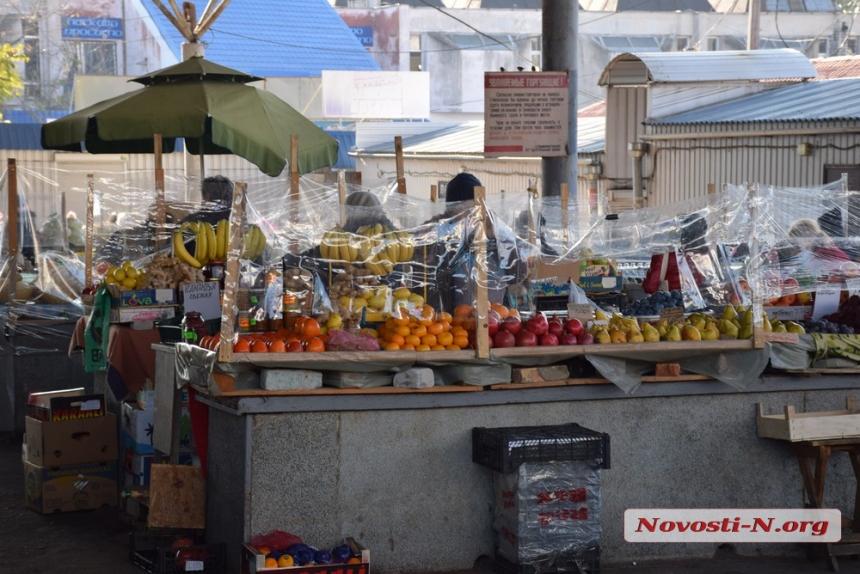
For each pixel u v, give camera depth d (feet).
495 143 33.40
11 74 119.14
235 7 116.78
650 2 167.32
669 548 22.07
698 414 22.21
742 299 24.67
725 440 22.39
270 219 28.43
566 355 21.21
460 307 21.27
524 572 19.88
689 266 25.16
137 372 25.44
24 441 27.17
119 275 26.32
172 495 21.45
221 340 19.03
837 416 22.04
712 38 160.25
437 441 20.59
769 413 22.66
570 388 21.26
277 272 21.47
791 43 161.79
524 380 20.90
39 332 34.12
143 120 32.45
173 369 22.72
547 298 24.97
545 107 33.40
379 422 20.18
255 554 18.62
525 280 24.68
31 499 26.07
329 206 29.37
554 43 33.99
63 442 25.67
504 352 20.67
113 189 48.52
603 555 21.72
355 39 117.70
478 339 20.43
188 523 21.47
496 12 158.30
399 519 20.38
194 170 77.77
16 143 76.89
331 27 117.50
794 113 53.67
